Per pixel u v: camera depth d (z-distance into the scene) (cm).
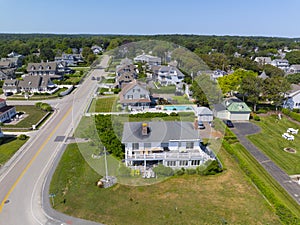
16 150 2612
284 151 2684
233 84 4100
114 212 1659
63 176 2075
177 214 1656
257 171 2259
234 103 3731
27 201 1791
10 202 1783
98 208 1694
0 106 3634
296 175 2203
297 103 4053
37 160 2388
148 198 1781
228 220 1619
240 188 1961
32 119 3606
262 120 3694
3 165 2302
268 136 3097
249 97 3978
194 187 1923
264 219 1633
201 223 1590
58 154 2497
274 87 3891
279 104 4153
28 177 2097
